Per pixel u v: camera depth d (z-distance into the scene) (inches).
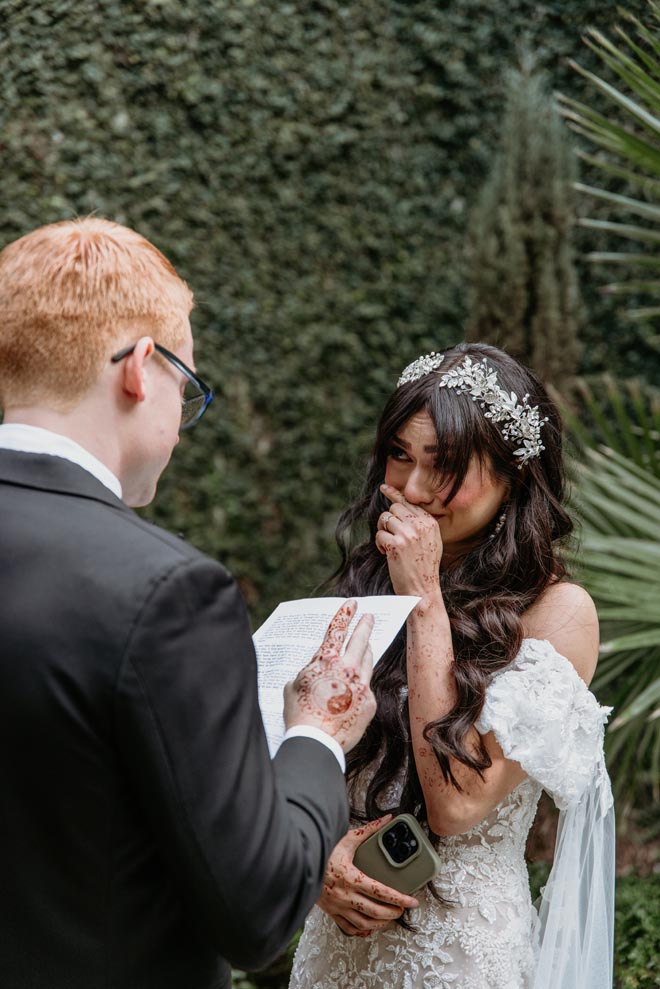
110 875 40.1
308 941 67.7
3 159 173.6
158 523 186.4
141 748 38.4
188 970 42.6
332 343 192.5
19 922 40.7
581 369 186.5
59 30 173.2
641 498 118.6
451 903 61.2
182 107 181.0
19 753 39.3
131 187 179.0
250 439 190.4
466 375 64.6
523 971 62.7
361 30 187.3
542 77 183.5
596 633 65.2
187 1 178.2
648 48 169.0
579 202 183.6
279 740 50.1
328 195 189.8
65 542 41.0
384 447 70.1
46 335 43.4
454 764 59.1
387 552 63.5
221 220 185.5
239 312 188.2
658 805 164.4
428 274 193.8
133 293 44.6
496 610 62.8
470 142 190.9
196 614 39.8
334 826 43.3
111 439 44.8
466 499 64.6
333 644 50.2
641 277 185.3
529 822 65.2
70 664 38.8
